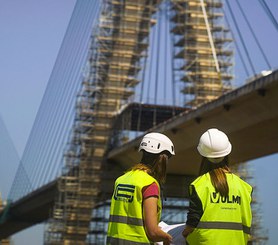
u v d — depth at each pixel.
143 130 93.00
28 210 110.38
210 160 6.42
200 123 59.62
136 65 94.62
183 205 77.69
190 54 91.56
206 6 93.88
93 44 94.94
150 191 6.11
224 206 6.14
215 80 90.25
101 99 91.62
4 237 118.69
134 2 96.75
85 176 87.25
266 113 50.34
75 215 86.81
